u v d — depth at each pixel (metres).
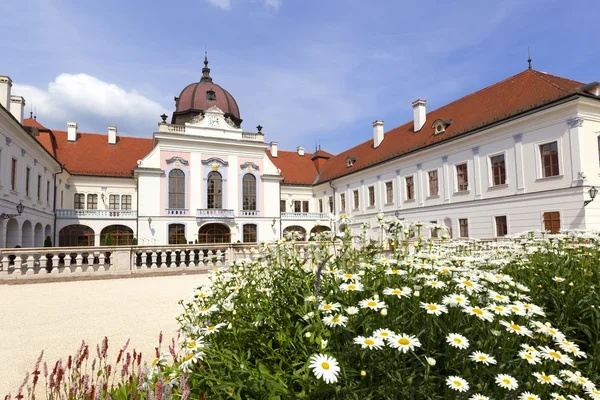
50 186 30.00
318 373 1.91
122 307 8.66
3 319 7.63
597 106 18.92
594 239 5.88
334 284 3.03
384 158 32.59
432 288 2.96
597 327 3.16
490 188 22.97
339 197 40.00
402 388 2.14
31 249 13.14
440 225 4.44
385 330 2.23
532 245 5.75
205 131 34.03
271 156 46.59
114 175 36.09
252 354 2.90
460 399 2.05
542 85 21.77
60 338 6.32
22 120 25.14
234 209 34.16
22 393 4.25
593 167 18.62
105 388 3.23
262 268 4.45
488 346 2.43
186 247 15.81
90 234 32.91
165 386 2.46
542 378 2.17
